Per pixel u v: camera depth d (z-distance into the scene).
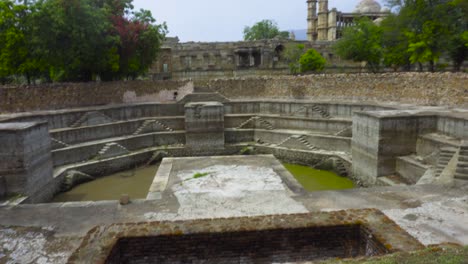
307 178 22.62
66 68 27.33
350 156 23.28
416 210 11.18
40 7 24.25
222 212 11.70
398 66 37.91
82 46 25.25
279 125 29.06
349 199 12.47
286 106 29.72
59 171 20.50
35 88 25.91
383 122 18.14
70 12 24.22
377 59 39.00
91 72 30.30
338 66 48.66
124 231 8.06
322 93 31.12
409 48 28.83
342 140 24.48
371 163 19.14
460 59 30.78
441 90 23.17
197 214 11.53
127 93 31.17
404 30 30.31
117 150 24.88
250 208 12.01
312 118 27.50
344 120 25.64
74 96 27.84
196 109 27.05
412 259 6.13
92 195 19.70
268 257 8.15
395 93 26.50
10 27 25.19
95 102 29.08
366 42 38.44
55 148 22.11
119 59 29.77
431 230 9.76
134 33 29.27
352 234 8.25
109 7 28.66
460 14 27.69
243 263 8.11
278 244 8.13
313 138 26.03
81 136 24.06
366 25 39.38
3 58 25.48
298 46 46.41
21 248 9.18
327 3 64.50
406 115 18.39
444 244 7.12
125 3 30.86
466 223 10.17
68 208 12.08
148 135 27.38
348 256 8.24
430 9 28.41
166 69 45.66
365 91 28.45
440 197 12.24
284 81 33.22
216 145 27.52
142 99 32.12
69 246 9.29
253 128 29.83
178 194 13.54
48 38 24.25
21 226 10.53
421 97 24.47
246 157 19.72
